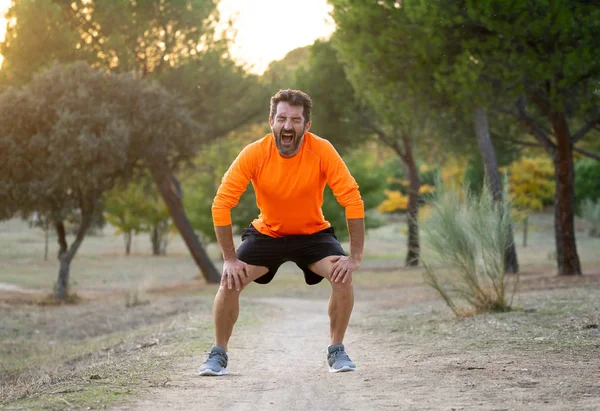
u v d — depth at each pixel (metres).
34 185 20.11
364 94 22.38
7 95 20.28
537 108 19.66
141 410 3.76
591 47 13.82
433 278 9.87
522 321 8.14
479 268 9.80
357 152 37.88
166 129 22.45
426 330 8.62
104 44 24.45
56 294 22.66
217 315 4.91
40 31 23.38
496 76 14.69
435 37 14.80
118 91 21.42
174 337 8.80
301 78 30.42
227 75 27.19
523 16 13.54
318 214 4.78
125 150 21.16
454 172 29.66
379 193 39.94
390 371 5.12
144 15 25.23
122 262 45.38
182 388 4.46
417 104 18.09
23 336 13.35
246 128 29.47
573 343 6.05
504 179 9.90
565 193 18.28
